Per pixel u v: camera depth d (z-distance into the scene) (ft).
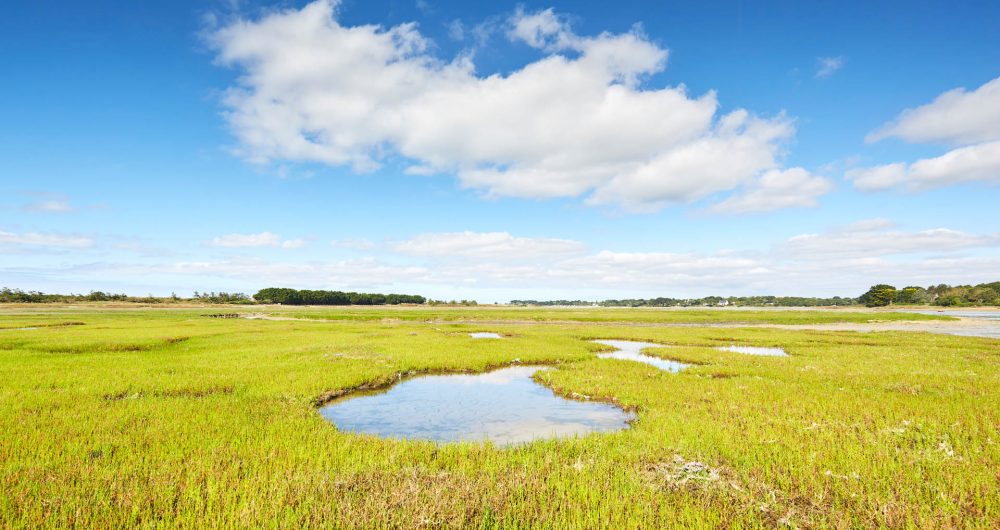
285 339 117.29
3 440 32.94
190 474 27.04
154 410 42.42
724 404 47.50
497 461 30.86
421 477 27.66
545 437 39.47
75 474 27.04
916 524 22.29
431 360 80.43
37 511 22.18
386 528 21.43
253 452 31.68
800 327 201.36
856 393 52.95
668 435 36.47
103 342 100.32
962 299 589.32
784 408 45.37
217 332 137.39
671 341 126.11
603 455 31.91
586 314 337.72
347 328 167.63
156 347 96.68
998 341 124.57
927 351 99.09
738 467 29.91
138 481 26.32
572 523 22.16
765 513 23.56
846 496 25.21
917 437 35.19
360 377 62.28
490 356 85.40
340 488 25.91
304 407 46.09
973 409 44.60
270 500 23.93
